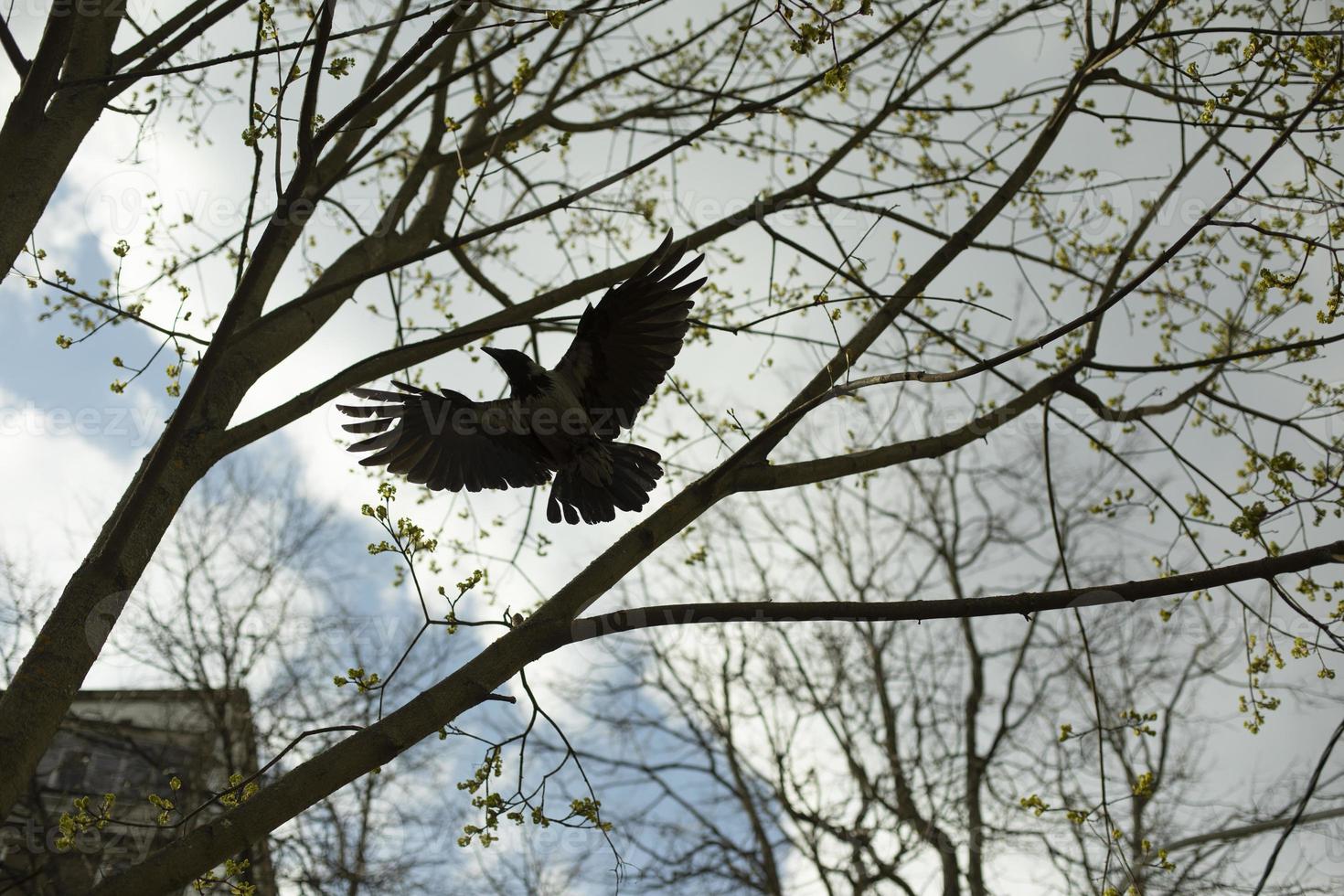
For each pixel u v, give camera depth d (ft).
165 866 13.99
